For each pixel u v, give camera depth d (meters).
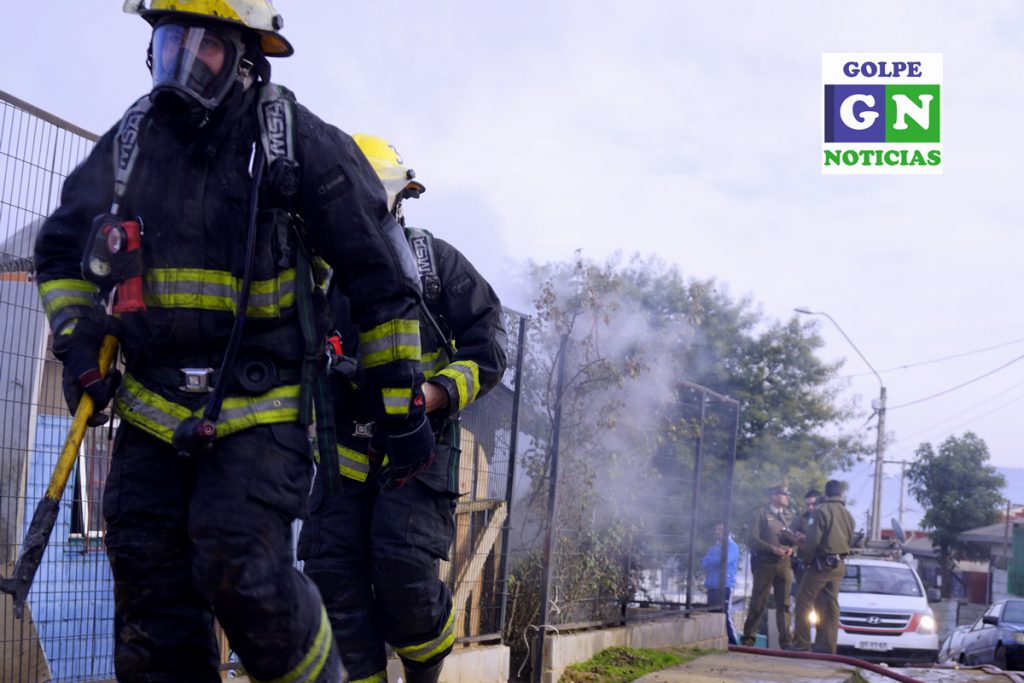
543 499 8.24
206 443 2.39
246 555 2.38
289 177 2.50
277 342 2.52
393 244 2.68
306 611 2.46
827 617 13.69
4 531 4.51
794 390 29.23
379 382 2.72
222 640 5.28
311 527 4.17
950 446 54.44
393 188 4.18
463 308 4.25
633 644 9.31
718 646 11.23
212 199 2.48
